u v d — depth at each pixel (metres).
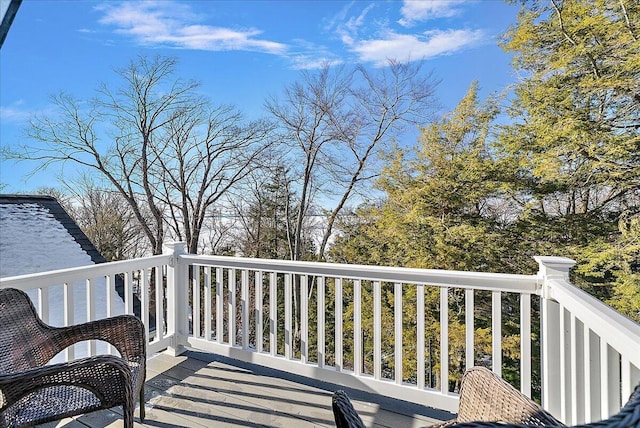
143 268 2.85
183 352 3.14
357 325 2.45
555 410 1.88
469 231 8.52
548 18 7.99
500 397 1.25
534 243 8.35
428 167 9.47
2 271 5.41
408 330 8.53
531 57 8.33
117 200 11.82
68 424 2.11
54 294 5.14
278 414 2.23
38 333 1.82
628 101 7.10
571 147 7.55
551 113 7.95
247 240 12.23
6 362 1.61
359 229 10.94
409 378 8.47
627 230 7.26
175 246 3.10
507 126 8.73
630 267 7.10
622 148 6.95
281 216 12.04
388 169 10.17
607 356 1.27
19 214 6.80
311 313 9.96
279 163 11.77
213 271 9.68
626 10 6.93
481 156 9.00
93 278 2.47
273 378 2.68
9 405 1.44
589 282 7.48
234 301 2.91
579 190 7.96
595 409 1.41
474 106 9.08
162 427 2.09
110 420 2.16
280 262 2.67
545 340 1.91
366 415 2.25
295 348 9.66
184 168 11.90
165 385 2.57
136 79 10.97
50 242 6.39
